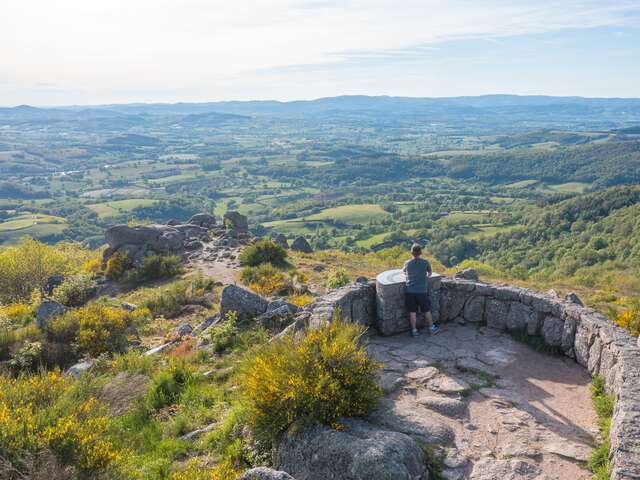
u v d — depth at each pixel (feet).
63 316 44.47
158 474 17.80
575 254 240.73
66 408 18.85
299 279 69.15
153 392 25.98
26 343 39.73
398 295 27.25
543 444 16.55
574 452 15.99
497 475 14.89
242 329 37.88
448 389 20.47
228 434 19.69
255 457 17.61
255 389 17.78
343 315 25.79
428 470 15.19
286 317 38.75
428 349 25.05
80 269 95.71
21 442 15.71
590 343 22.00
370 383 18.21
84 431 16.96
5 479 14.93
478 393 20.29
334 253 113.29
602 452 15.49
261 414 17.47
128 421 23.43
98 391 25.21
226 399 24.52
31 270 93.35
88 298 75.46
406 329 27.84
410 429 17.13
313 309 24.64
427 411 18.83
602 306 63.05
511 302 26.68
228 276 75.77
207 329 40.57
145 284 78.07
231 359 31.76
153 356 35.55
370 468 14.08
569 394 20.17
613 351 19.67
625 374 17.49
